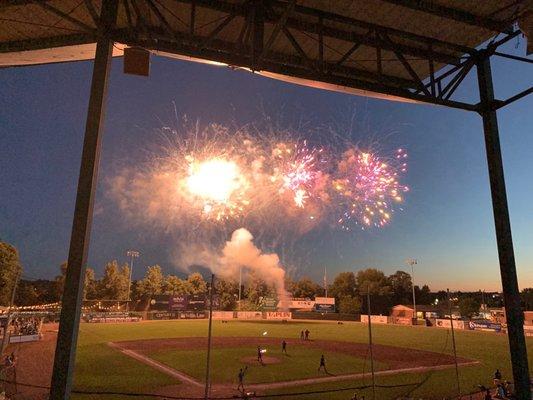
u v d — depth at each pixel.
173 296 85.75
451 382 24.34
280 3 7.59
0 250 60.22
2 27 8.87
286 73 7.66
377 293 100.19
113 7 6.67
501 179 8.28
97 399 19.62
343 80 8.05
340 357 33.34
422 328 63.72
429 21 8.24
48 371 25.41
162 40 7.03
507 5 7.45
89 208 5.81
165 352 34.81
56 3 7.99
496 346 41.19
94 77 6.36
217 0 7.55
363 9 7.89
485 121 8.69
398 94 8.42
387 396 20.98
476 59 8.87
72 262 5.65
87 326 58.66
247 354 34.28
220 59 7.35
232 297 104.62
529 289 87.19
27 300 66.12
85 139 6.05
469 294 106.69
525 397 7.39
